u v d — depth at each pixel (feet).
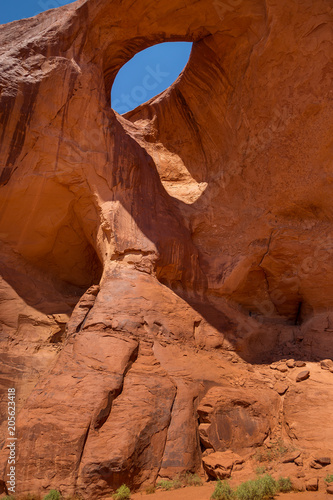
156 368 23.75
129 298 26.53
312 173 30.30
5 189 27.91
